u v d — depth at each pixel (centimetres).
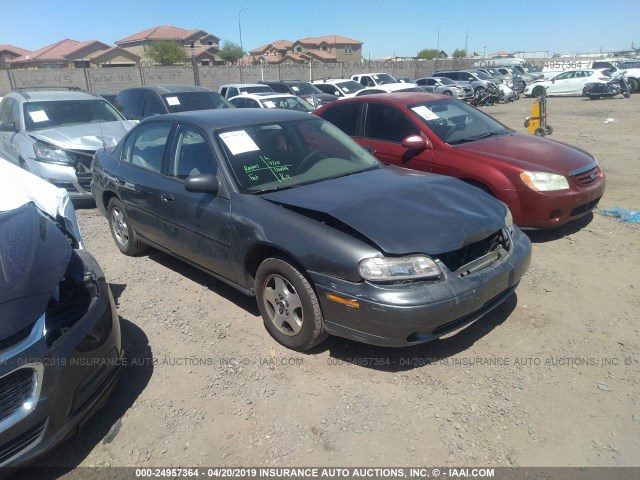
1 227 304
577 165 547
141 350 367
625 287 442
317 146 447
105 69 2892
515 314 400
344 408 302
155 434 287
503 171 533
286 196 366
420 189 379
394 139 639
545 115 1262
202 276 494
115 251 573
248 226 361
